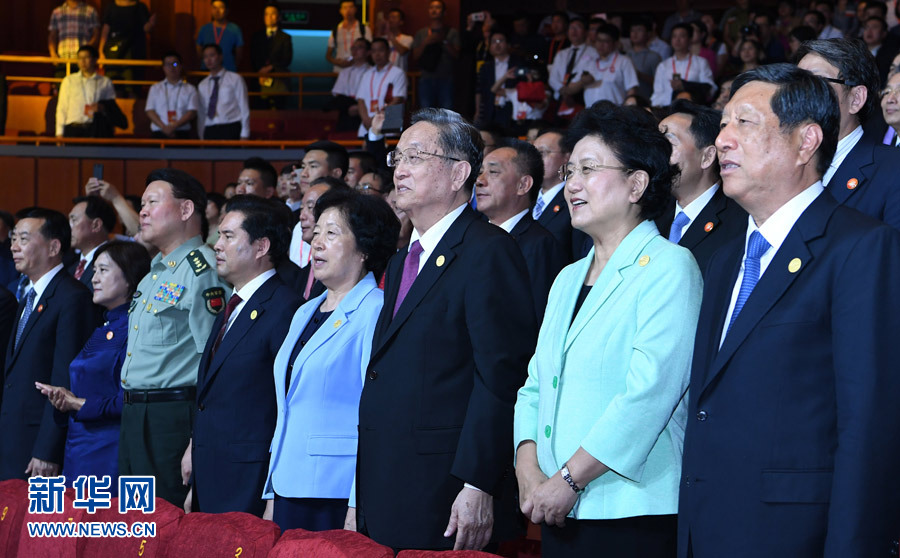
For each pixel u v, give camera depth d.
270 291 3.24
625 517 2.11
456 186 2.61
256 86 11.38
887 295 1.78
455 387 2.46
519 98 7.27
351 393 2.83
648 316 2.13
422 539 2.41
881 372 1.74
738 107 1.99
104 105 9.85
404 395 2.47
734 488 1.88
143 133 10.42
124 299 3.88
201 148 9.65
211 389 3.13
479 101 7.76
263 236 3.25
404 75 8.65
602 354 2.17
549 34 9.22
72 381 3.77
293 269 4.05
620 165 2.26
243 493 3.04
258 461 3.06
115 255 3.86
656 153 2.27
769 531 1.83
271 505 2.92
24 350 4.14
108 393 3.70
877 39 6.95
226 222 3.25
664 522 2.12
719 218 2.94
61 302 4.12
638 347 2.13
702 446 1.95
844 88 2.62
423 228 2.66
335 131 9.41
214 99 9.67
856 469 1.71
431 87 8.46
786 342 1.86
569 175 2.34
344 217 2.96
